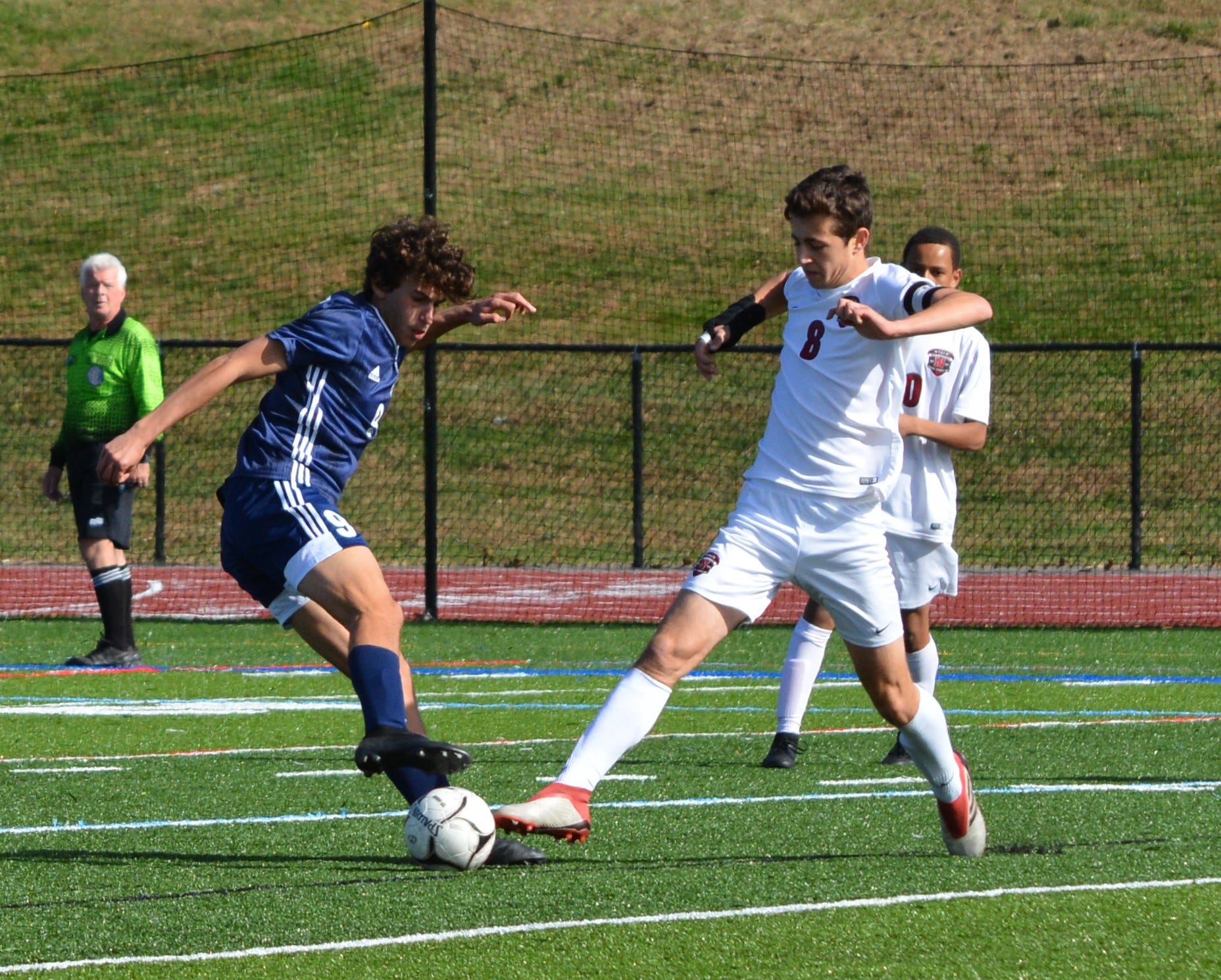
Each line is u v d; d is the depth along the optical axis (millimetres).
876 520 17094
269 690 34844
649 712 16859
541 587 56688
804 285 17594
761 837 19188
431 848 16672
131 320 37000
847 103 114625
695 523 68938
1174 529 67062
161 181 110500
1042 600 53250
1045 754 25875
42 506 72188
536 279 95062
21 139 116500
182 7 136375
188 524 67812
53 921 15023
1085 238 97750
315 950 13977
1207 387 80188
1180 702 32594
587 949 13984
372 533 68125
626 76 118938
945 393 24281
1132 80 115562
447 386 82562
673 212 103062
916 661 24844
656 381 82188
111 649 38719
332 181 108625
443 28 125000
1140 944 14086
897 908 15328
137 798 22078
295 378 17484
